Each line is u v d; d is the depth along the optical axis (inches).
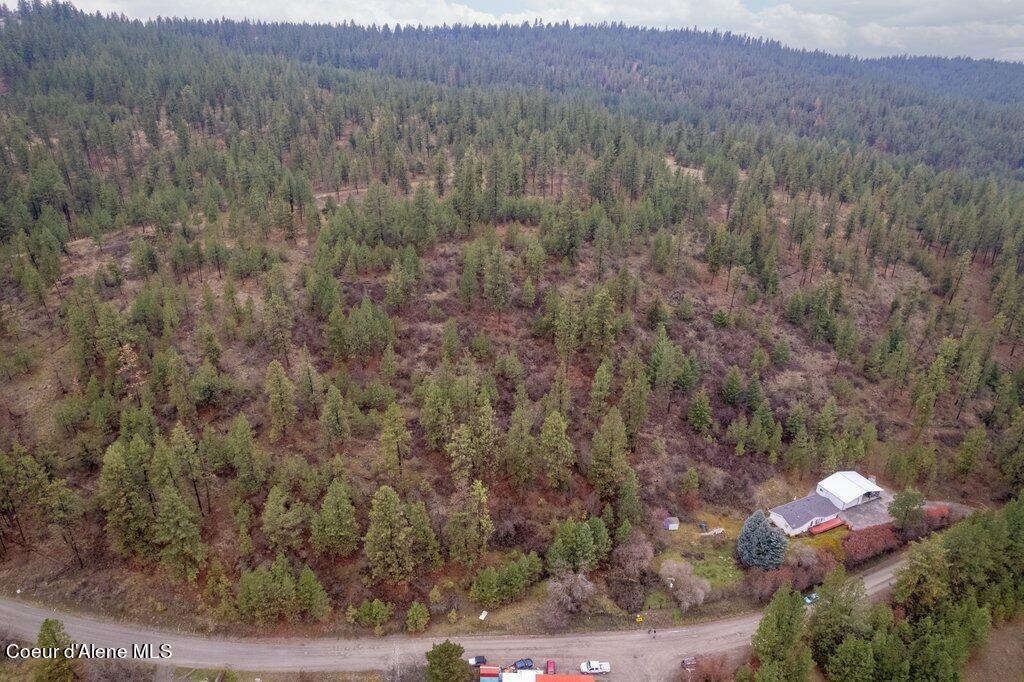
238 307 4106.8
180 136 6973.4
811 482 3939.5
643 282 5128.0
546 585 3075.8
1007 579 3080.7
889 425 4394.7
